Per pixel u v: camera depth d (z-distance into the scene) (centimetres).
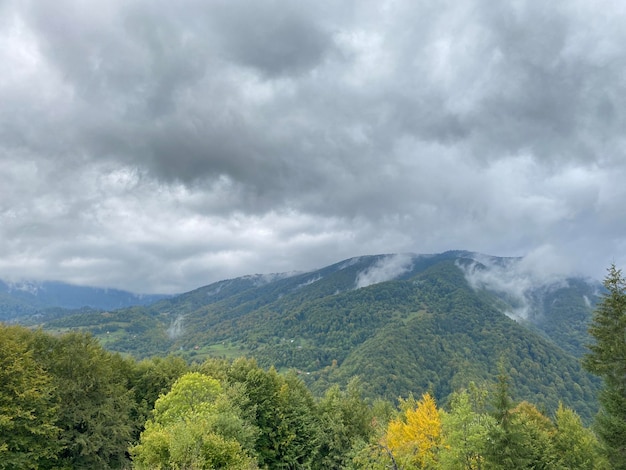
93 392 4422
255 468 3234
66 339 4603
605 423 3309
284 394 5869
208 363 6756
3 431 3388
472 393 4794
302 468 5319
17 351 3744
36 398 3584
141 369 6056
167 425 3925
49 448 3653
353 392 6606
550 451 4538
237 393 5091
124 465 4428
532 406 6172
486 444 3372
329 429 5888
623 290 3375
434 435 4059
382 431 4950
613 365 3275
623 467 3139
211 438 3120
